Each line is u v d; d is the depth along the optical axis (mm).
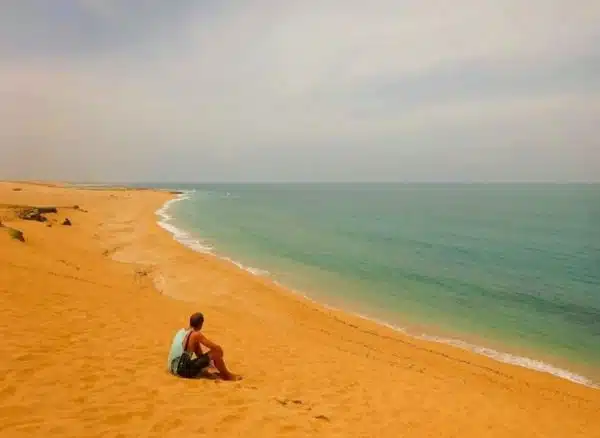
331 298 19547
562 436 7508
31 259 16453
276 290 19844
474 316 17578
